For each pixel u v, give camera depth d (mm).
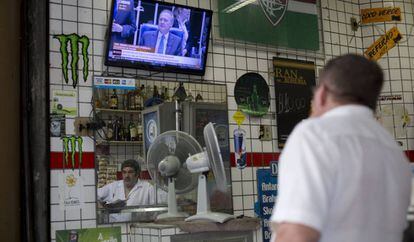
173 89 4098
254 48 4613
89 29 3840
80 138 3693
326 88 1562
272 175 4539
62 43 3719
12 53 3492
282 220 1320
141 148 3893
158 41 4008
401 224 1516
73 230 3588
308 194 1314
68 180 3617
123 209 3762
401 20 5262
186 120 4039
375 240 1406
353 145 1417
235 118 4414
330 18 5129
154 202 3863
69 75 3717
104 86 3818
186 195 3902
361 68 1522
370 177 1411
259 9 4676
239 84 4480
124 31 3865
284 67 4734
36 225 3445
